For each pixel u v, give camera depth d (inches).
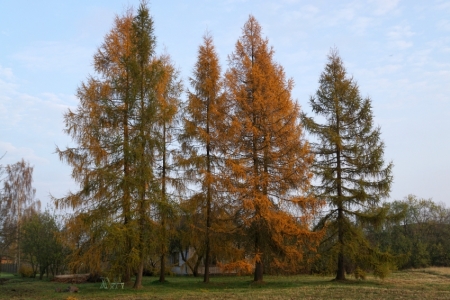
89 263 744.3
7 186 1589.6
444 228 1904.5
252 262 797.2
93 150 787.4
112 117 807.1
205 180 841.5
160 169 890.7
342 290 700.7
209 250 886.4
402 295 632.4
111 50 852.6
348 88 936.3
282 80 887.1
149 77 812.0
